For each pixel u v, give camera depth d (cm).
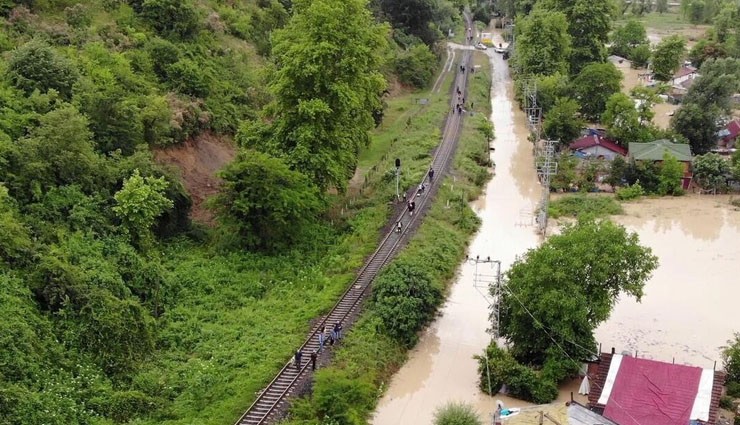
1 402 3030
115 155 4988
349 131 6053
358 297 4759
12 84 5009
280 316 4509
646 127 8525
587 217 4741
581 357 4031
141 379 3659
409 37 12275
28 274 3812
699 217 6869
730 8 15738
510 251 6044
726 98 8656
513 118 10488
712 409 3481
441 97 10788
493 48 15262
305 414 3491
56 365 3500
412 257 5266
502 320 4284
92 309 3778
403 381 4212
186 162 5962
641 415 3512
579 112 9838
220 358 3981
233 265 5028
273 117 6919
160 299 4472
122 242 4538
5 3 6106
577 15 11762
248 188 5141
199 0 8381
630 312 4994
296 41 5819
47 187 4450
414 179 7112
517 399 4012
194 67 6681
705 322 4850
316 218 5975
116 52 6219
